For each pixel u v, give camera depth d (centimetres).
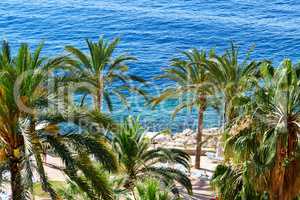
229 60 3834
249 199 2228
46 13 10419
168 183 2720
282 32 9575
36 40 8956
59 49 8500
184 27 9862
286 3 11375
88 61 4072
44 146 1995
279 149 2197
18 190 1905
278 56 8544
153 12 10681
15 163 1969
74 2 11169
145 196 2091
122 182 2639
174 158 2928
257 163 2175
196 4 11319
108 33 9494
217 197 2523
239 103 2323
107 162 1958
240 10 10931
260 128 2206
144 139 2808
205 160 4119
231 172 2289
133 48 8688
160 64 7850
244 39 9300
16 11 10469
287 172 2212
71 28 9650
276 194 2233
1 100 1928
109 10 10738
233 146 2283
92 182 1942
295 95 2183
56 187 2420
